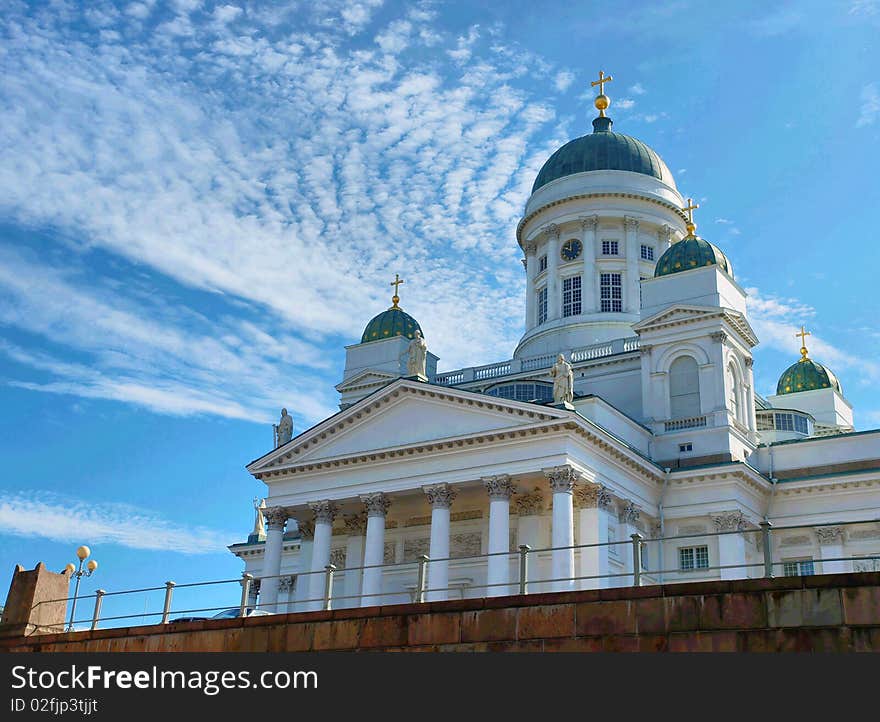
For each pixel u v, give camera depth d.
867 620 25.42
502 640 29.58
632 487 58.06
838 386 88.62
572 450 52.81
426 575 54.34
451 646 30.23
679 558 59.00
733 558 57.06
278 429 64.75
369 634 31.59
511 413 54.38
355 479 58.75
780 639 26.17
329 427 59.62
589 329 76.19
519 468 53.38
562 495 51.78
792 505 61.09
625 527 56.59
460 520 59.12
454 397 56.12
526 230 84.25
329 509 59.28
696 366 64.44
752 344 68.06
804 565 59.44
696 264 66.62
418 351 59.56
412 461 57.00
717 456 60.88
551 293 79.88
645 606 28.08
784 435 75.50
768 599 26.66
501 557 52.25
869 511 58.94
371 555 56.72
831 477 59.78
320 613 32.69
